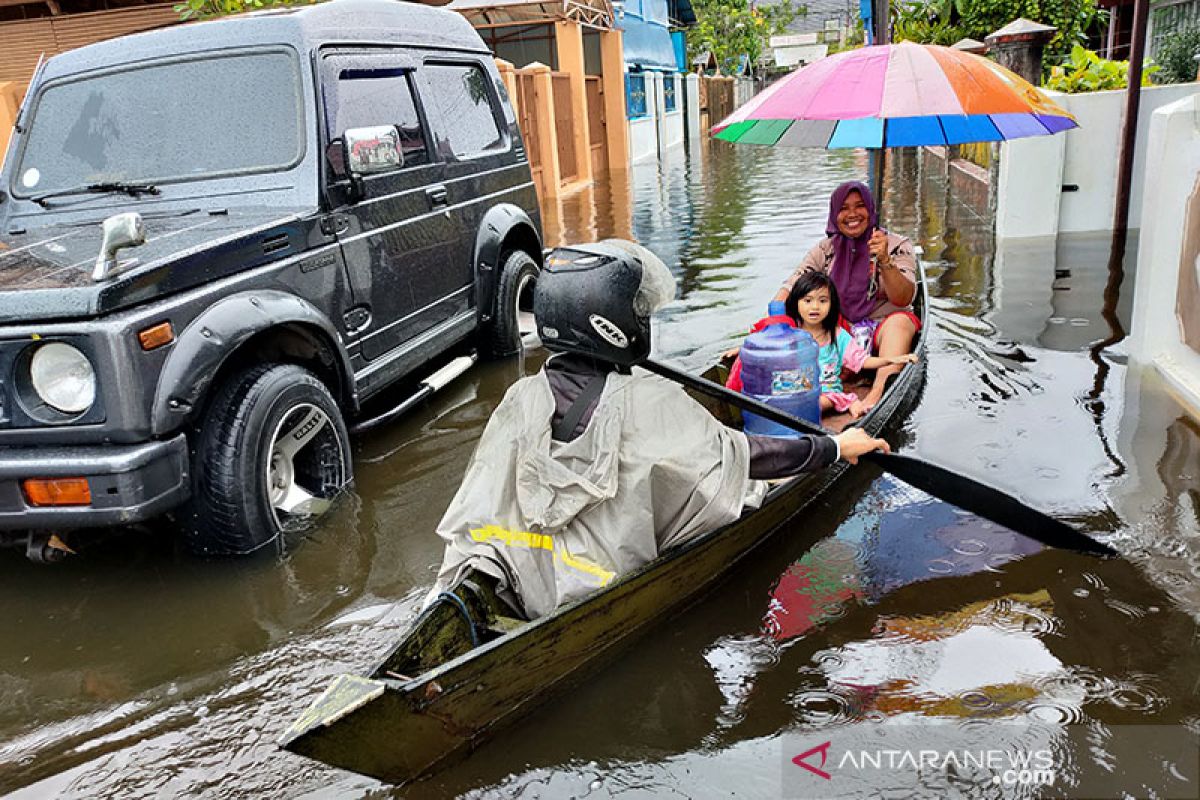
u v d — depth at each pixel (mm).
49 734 3100
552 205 15719
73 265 3848
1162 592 3471
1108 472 4430
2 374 3570
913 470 3732
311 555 4133
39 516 3592
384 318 5203
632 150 24031
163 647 3543
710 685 3105
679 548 3186
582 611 2891
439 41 6266
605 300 2850
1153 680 2996
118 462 3527
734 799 2621
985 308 7359
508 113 7066
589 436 2910
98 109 5047
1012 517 3682
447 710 2605
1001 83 4949
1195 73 13047
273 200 4703
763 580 3707
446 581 3080
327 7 5234
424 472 4984
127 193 4828
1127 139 9164
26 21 12711
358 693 2365
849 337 5379
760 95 5508
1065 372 5812
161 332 3676
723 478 3033
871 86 4902
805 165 20656
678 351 6781
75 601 3893
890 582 3666
